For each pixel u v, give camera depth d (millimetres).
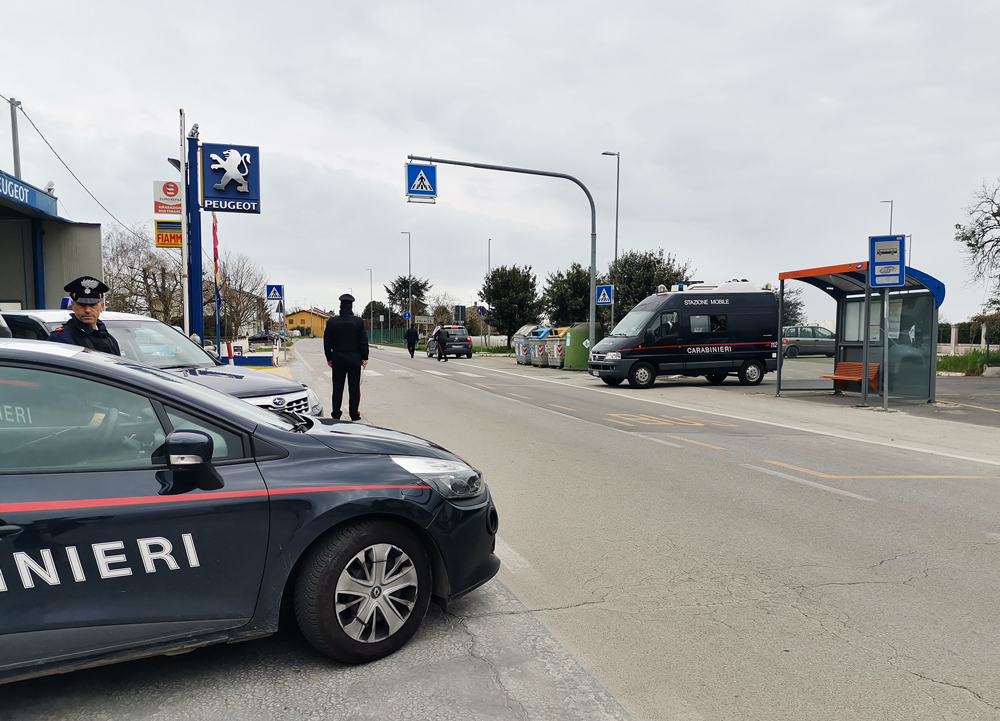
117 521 2686
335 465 3156
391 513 3168
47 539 2586
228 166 17594
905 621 3631
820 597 3949
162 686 2945
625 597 3945
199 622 2840
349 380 10422
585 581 4188
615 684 2984
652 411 12781
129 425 2863
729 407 13539
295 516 2957
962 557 4633
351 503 3057
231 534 2863
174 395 2971
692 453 8352
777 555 4660
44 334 7125
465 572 3445
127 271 39438
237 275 49125
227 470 2939
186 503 2795
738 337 18531
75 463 2748
